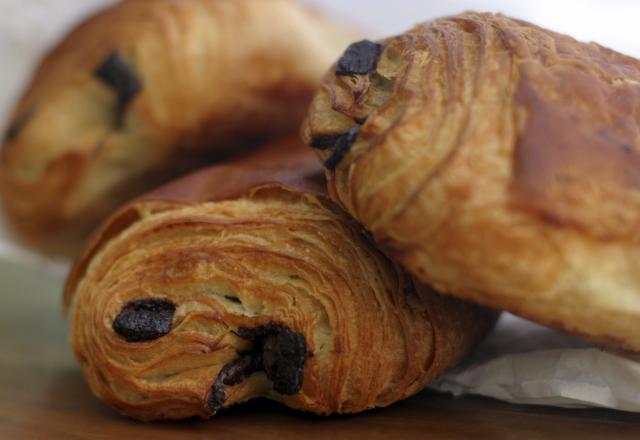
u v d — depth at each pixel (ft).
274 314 0.84
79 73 1.17
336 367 0.83
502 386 0.88
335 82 0.85
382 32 2.30
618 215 0.73
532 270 0.72
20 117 1.23
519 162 0.73
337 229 0.86
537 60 0.78
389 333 0.85
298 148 1.01
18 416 0.89
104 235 0.94
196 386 0.83
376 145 0.76
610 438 0.81
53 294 1.56
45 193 1.21
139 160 1.19
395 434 0.82
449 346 0.87
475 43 0.80
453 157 0.73
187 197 0.91
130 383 0.85
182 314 0.85
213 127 1.16
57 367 1.09
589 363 0.84
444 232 0.73
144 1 1.22
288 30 1.19
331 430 0.83
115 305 0.86
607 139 0.75
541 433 0.82
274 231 0.86
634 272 0.74
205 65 1.14
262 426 0.84
